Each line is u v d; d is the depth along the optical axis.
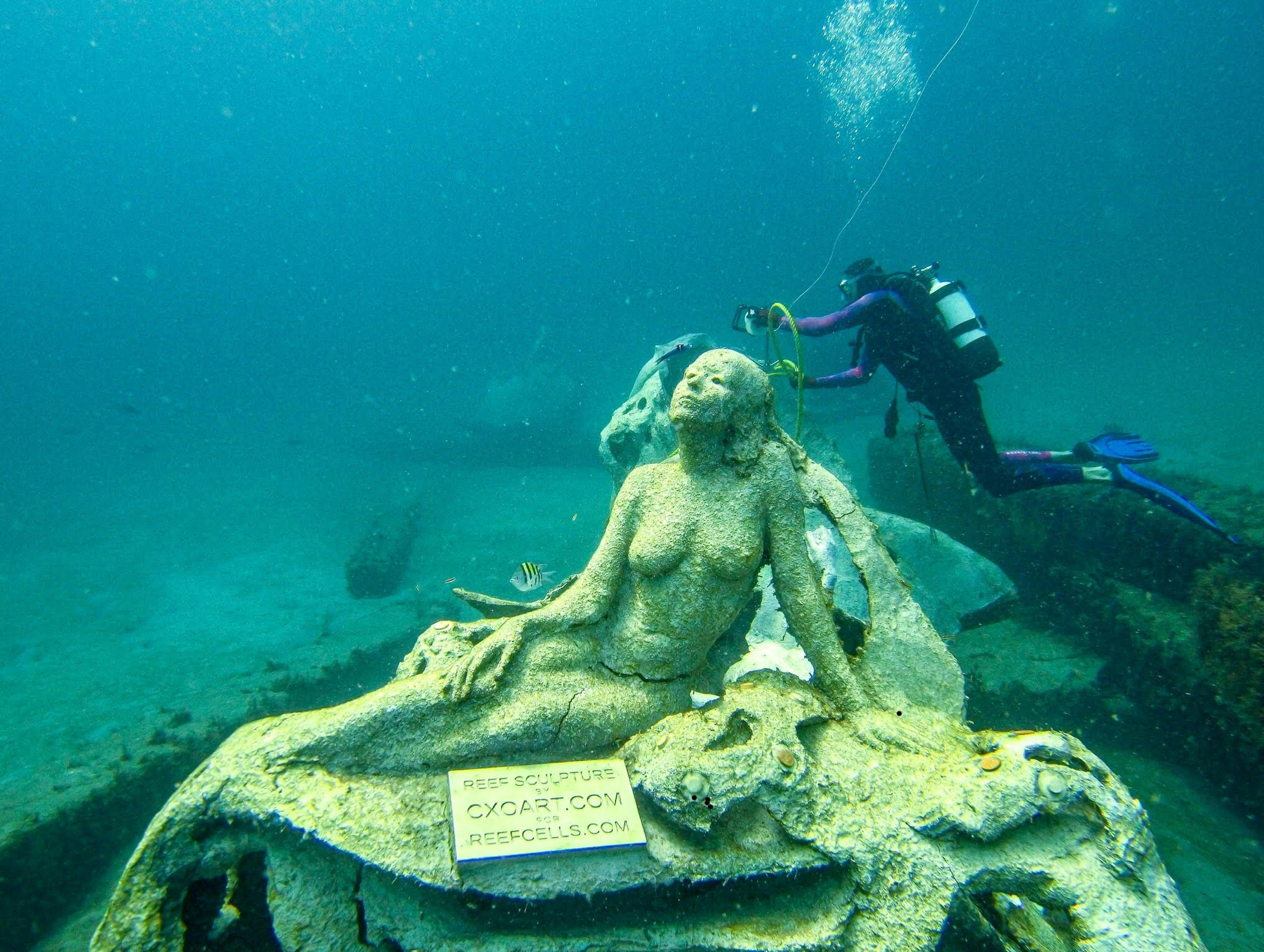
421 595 10.66
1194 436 14.49
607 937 2.32
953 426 6.43
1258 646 4.85
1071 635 7.09
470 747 2.62
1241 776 5.10
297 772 2.47
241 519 16.31
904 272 6.32
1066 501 7.64
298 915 2.32
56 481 22.64
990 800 2.34
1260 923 4.22
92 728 7.00
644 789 2.55
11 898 4.69
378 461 22.19
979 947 2.66
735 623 3.80
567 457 20.41
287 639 9.49
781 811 2.44
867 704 2.88
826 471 3.42
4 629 10.74
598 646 3.01
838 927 2.31
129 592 12.07
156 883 2.33
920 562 6.61
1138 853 2.24
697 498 2.96
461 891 2.24
